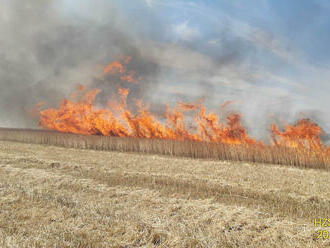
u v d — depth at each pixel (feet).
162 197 24.23
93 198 23.36
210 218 19.39
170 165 40.57
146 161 43.73
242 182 30.81
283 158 43.47
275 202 23.72
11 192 23.57
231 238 16.31
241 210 21.07
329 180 32.35
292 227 17.80
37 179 29.14
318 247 15.10
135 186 27.76
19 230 16.40
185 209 21.17
